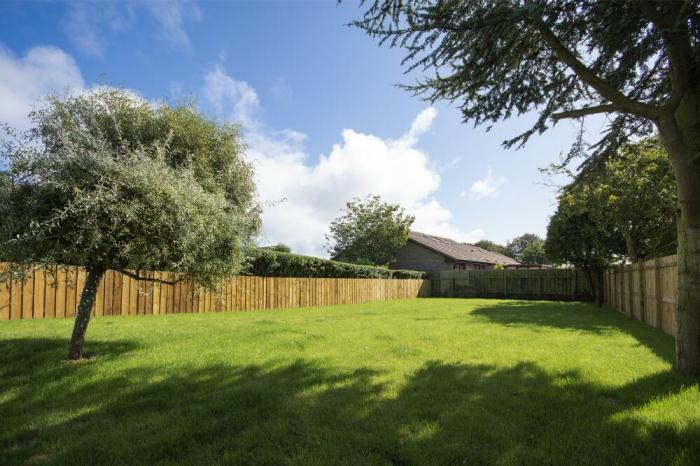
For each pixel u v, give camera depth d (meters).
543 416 3.11
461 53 4.21
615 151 5.86
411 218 32.25
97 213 4.14
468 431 2.83
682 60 4.05
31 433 2.81
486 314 11.71
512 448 2.56
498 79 4.47
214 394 3.65
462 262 33.91
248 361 4.87
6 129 4.15
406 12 4.12
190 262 4.85
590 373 4.38
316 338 6.61
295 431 2.86
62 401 3.42
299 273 16.06
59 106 5.10
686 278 4.36
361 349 5.73
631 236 13.92
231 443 2.67
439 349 5.75
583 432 2.79
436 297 25.44
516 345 6.13
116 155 4.73
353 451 2.55
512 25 3.84
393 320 9.75
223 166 8.62
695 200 4.26
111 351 5.28
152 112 7.00
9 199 4.09
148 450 2.57
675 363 4.84
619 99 4.32
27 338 5.81
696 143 4.28
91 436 2.76
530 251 61.53
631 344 6.28
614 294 14.05
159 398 3.52
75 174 4.23
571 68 4.42
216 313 11.60
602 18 4.00
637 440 2.66
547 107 4.70
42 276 8.62
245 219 5.78
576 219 15.53
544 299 22.27
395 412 3.20
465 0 4.09
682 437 2.69
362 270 20.30
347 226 32.69
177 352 5.30
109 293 9.90
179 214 4.45
